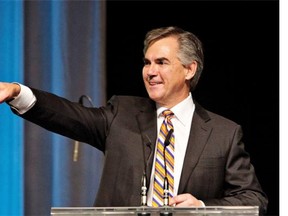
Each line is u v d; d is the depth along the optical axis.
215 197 8.03
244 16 13.09
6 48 12.67
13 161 12.45
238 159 8.21
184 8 13.16
